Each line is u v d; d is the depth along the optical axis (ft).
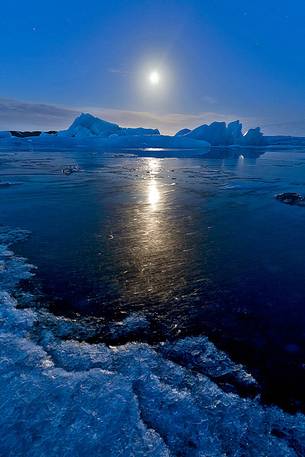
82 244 19.92
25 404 8.08
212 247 19.80
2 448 6.97
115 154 96.02
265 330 11.89
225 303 13.60
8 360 9.68
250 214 27.66
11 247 19.20
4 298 13.38
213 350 10.72
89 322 12.01
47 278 15.37
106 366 9.66
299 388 9.25
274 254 18.81
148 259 17.85
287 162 75.77
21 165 62.39
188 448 7.16
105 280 15.31
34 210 27.89
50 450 6.95
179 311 12.94
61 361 9.78
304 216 27.12
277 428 7.88
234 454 7.10
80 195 34.76
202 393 8.79
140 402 8.32
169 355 10.39
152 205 30.50
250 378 9.55
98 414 7.85
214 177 50.49
